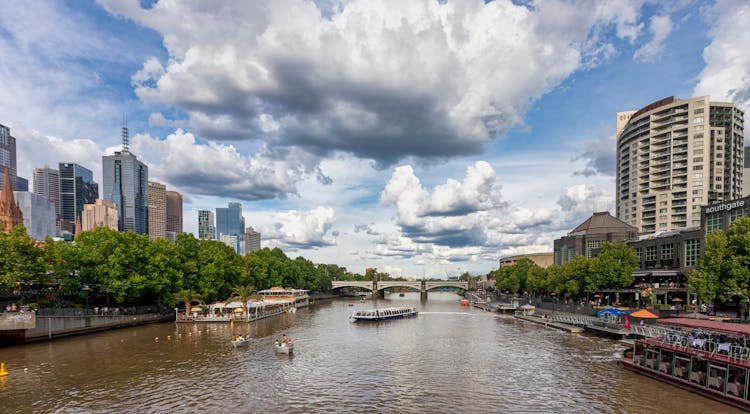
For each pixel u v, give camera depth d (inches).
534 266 6786.4
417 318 4945.9
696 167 7618.1
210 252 5093.5
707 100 7593.5
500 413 1558.8
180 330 3631.9
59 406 1628.9
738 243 2812.5
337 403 1674.5
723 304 3289.9
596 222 6501.0
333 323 4323.3
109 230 3927.2
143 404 1654.8
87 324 3316.9
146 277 3865.7
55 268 3503.9
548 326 4003.4
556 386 1871.3
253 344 2933.1
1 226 3262.8
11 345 2800.2
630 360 2188.7
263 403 1672.0
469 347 2847.0
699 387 1668.3
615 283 4256.9
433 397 1744.6
